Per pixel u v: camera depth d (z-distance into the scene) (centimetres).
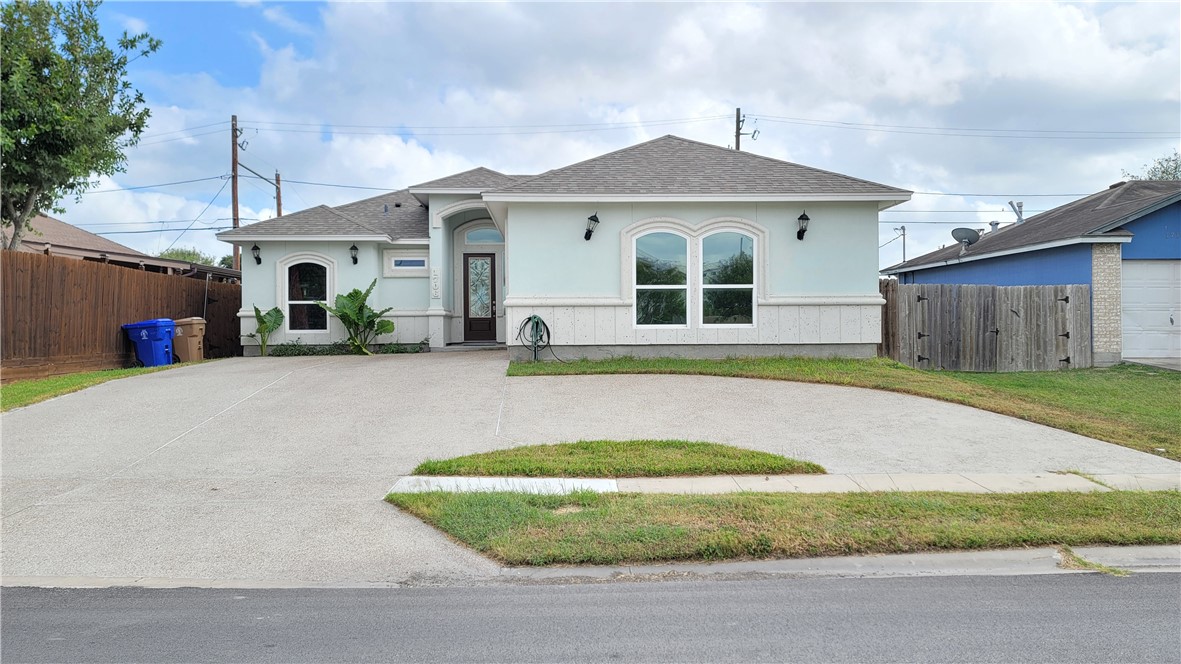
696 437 826
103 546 516
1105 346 1477
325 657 354
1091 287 1488
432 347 1748
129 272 1489
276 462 736
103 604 423
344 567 484
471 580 466
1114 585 457
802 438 825
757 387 1088
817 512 562
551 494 620
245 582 459
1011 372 1409
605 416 921
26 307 1201
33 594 438
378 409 966
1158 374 1339
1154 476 690
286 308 1722
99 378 1200
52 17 1417
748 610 415
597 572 478
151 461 737
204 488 651
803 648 364
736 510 567
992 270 1970
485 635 381
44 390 1069
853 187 1298
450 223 1828
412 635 381
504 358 1445
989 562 493
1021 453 773
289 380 1187
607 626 393
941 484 661
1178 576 474
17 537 531
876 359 1302
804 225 1295
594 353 1309
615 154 1429
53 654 357
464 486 652
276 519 571
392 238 1756
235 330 1972
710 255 1316
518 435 835
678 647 366
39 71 1382
